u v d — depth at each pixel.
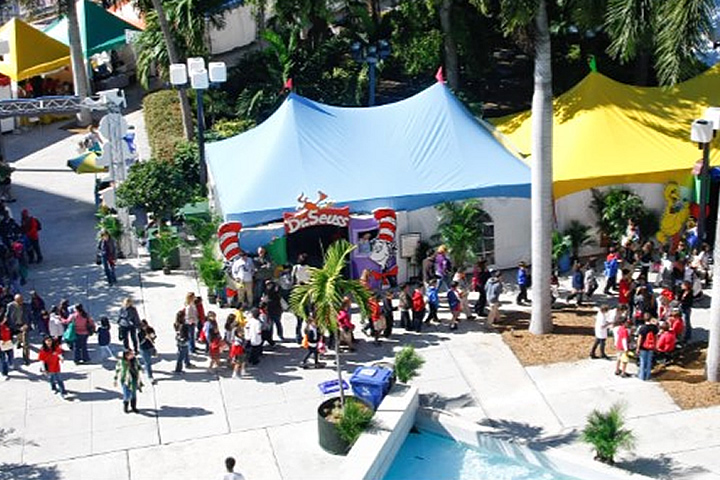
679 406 19.94
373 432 18.45
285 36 37.56
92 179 36.28
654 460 18.22
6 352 22.00
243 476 17.38
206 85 30.44
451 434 19.27
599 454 18.02
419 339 23.30
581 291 24.70
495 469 18.38
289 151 26.41
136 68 44.34
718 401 20.00
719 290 20.05
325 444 18.84
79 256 29.41
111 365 22.47
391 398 19.52
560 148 27.36
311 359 22.42
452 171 26.39
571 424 19.55
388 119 27.75
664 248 26.52
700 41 19.00
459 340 23.17
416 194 25.66
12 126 41.22
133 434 19.77
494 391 20.94
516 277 26.52
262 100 35.94
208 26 37.50
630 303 23.38
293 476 18.20
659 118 28.34
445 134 27.11
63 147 39.53
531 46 21.69
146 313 25.06
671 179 26.77
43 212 33.38
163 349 23.16
